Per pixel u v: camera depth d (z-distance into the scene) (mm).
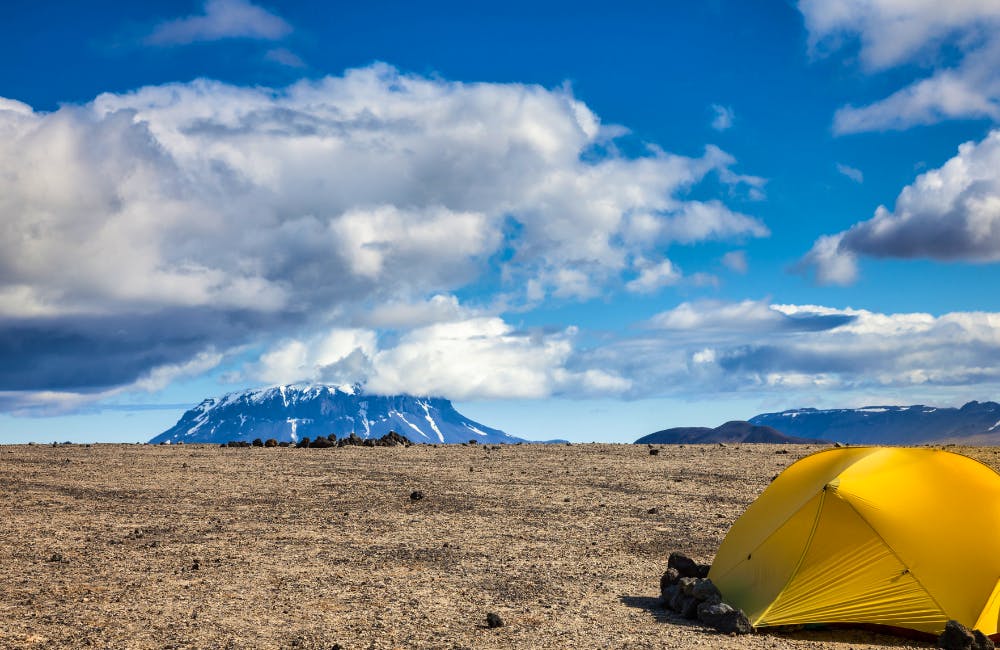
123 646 15758
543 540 26219
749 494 33875
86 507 32188
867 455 18812
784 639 16656
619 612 18375
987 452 41594
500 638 16422
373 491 35562
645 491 34844
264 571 22109
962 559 17000
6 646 15664
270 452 50312
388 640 16250
